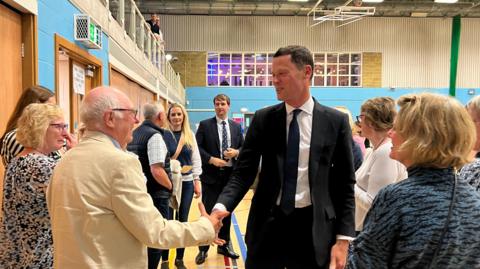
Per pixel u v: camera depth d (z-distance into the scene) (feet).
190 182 12.23
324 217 5.42
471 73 57.82
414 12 55.77
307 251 5.41
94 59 14.34
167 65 43.34
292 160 5.52
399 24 57.67
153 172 9.03
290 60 5.38
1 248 5.20
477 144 4.96
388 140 6.52
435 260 3.10
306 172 5.50
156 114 9.57
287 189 5.49
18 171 5.15
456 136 3.25
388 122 6.46
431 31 57.67
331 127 5.59
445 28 57.57
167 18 57.36
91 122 4.59
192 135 12.40
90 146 4.49
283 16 57.88
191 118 57.00
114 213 4.33
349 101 57.62
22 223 5.14
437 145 3.25
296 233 5.48
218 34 57.72
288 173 5.52
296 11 56.49
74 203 4.25
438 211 3.12
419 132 3.34
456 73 56.49
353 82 58.23
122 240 4.36
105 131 4.62
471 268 3.22
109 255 4.26
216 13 57.31
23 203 5.12
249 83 58.34
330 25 57.72
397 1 53.72
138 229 4.32
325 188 5.51
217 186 12.47
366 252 3.37
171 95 45.80
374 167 6.47
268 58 58.13
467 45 57.82
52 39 10.15
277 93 5.56
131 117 4.77
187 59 57.72
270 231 5.56
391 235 3.22
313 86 57.72
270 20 57.93
